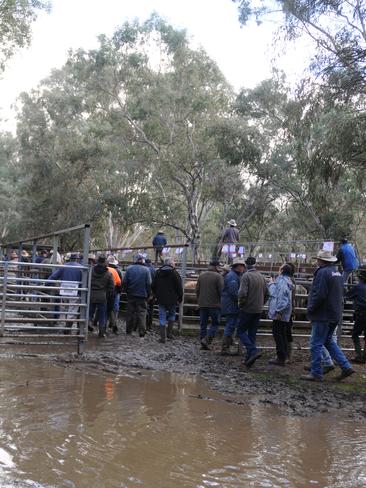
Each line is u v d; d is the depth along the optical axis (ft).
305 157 54.85
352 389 24.77
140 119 115.34
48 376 22.40
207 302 34.19
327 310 25.61
